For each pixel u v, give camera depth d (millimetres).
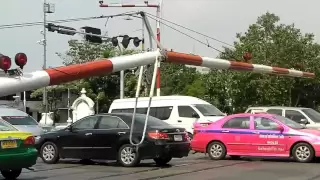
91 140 14547
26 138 11336
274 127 15375
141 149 13633
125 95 43719
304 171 12789
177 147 13883
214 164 14688
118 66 9070
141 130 13797
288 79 29266
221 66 16109
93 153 14531
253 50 30156
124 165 13984
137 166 13969
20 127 18656
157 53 10562
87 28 26031
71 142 14945
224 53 31141
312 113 19297
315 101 33219
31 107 56719
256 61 29562
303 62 29766
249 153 15625
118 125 14273
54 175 12328
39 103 57031
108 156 14281
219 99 31953
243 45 30422
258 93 29562
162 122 14594
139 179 11375
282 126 15281
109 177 11781
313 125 18484
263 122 15633
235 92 30031
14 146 11031
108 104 51688
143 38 22156
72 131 15039
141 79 11094
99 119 14719
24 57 6711
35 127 19188
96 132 14508
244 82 29734
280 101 29781
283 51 29672
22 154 11125
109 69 8812
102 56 46281
